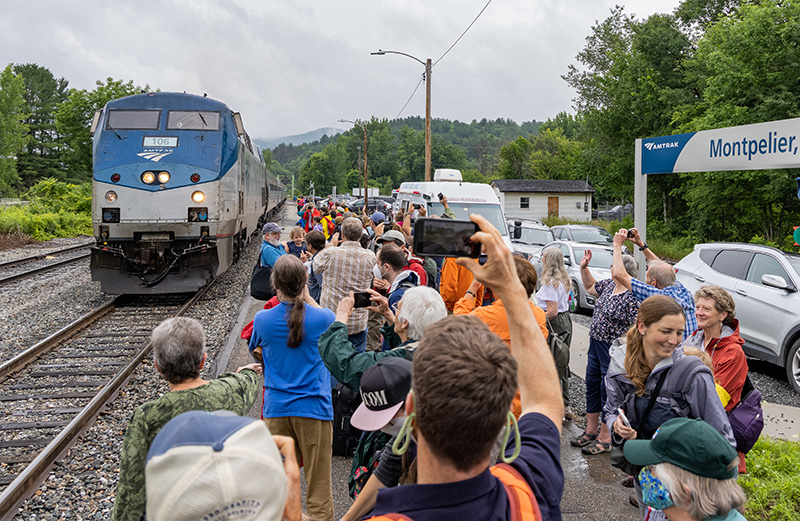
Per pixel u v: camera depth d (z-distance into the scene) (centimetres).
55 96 10206
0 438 597
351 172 14188
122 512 264
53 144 9219
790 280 805
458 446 135
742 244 912
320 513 389
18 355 820
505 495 142
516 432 150
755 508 444
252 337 400
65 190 3816
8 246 2391
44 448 552
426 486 136
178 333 285
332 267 578
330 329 344
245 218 1766
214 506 119
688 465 243
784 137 733
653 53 2792
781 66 1806
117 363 841
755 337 834
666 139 905
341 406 519
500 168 8256
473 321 153
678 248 2362
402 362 276
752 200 1914
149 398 709
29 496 479
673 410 328
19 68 10169
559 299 610
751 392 402
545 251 617
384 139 14988
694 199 2098
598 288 595
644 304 337
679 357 336
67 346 933
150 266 1250
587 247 1345
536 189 4566
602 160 2944
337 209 1733
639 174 957
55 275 1678
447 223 168
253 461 125
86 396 713
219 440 127
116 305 1270
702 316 425
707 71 2472
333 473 512
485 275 168
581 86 3403
